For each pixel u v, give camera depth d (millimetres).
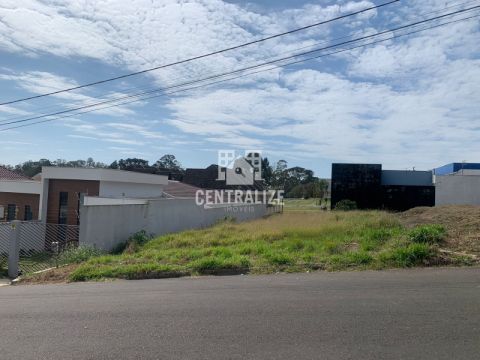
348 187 35719
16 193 25328
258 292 6574
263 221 20359
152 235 18094
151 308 5809
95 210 14109
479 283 6535
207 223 24453
